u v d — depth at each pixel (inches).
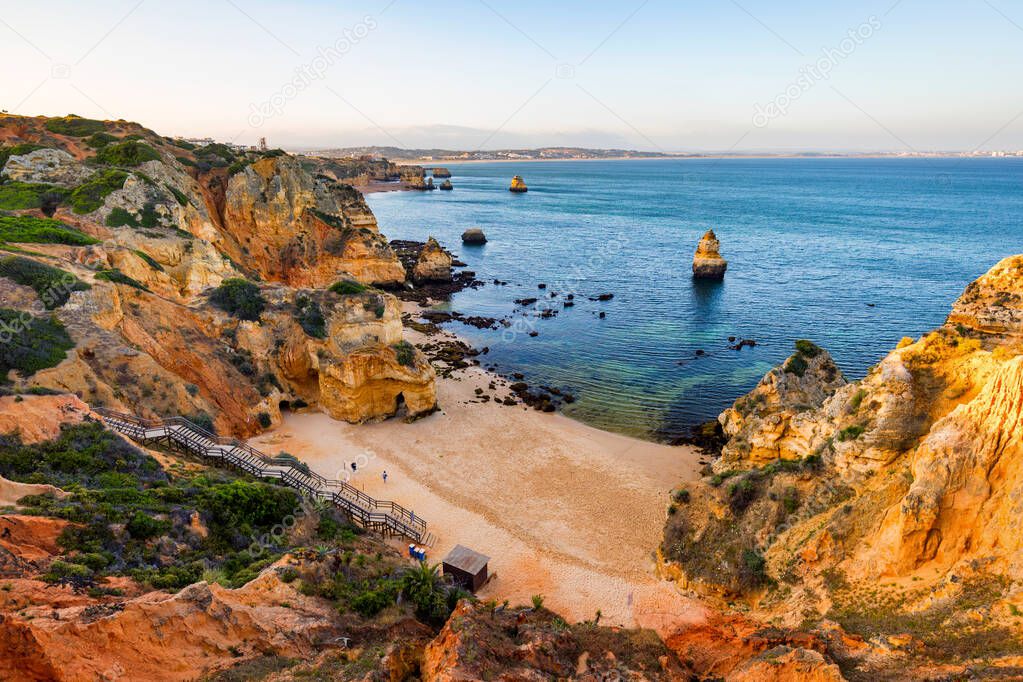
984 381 1092.5
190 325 1971.0
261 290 2175.2
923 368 1178.0
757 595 1136.8
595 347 2920.8
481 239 5561.0
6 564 748.0
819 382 1685.5
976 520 924.6
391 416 2098.9
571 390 2429.9
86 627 658.2
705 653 1048.8
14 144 2881.4
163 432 1432.1
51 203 2326.5
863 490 1136.8
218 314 2048.5
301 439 1873.8
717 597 1187.9
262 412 1895.9
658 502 1625.2
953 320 1254.3
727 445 1663.4
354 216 4114.2
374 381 2023.9
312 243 3442.4
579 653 975.6
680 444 1988.2
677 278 4303.6
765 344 2942.9
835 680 776.9
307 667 769.6
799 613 1035.9
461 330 3166.8
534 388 2440.9
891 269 4443.9
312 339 2047.2
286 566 984.3
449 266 4168.3
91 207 2210.9
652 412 2241.6
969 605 856.9
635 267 4655.5
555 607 1208.2
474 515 1541.6
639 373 2608.3
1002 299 1189.7
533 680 804.0
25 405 1147.3
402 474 1723.7
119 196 2293.3
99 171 2549.2
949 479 945.5
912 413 1131.3
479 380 2492.6
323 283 3462.1
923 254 4960.6
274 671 747.4
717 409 2269.9
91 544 862.5
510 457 1856.5
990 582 861.2
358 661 797.9
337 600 967.6
